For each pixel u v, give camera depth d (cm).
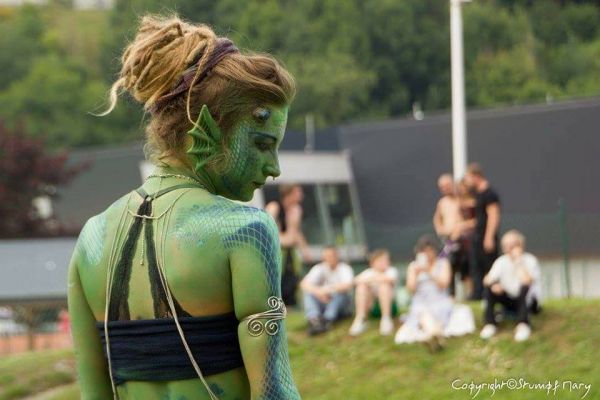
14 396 2584
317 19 12038
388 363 2461
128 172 8194
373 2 12150
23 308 4369
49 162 8381
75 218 8494
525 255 2477
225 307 567
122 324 578
